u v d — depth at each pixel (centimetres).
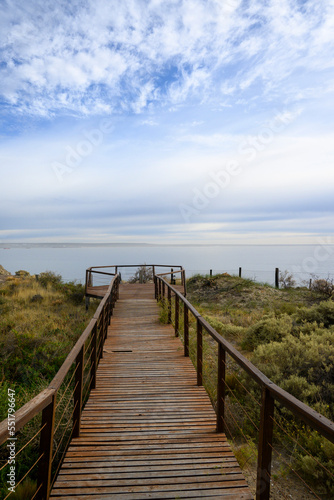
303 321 832
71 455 312
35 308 1312
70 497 252
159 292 1235
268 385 224
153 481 273
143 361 612
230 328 934
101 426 373
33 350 733
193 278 2164
